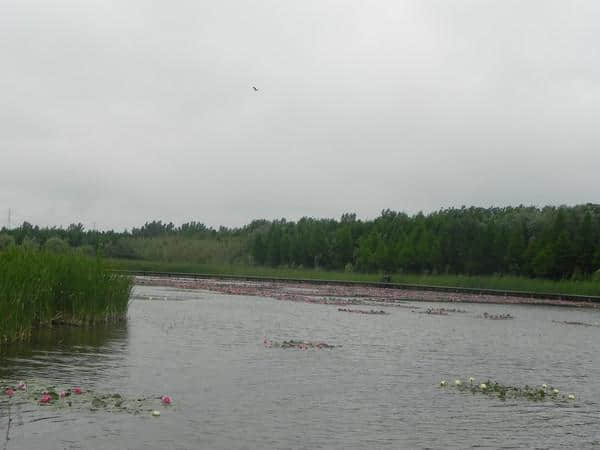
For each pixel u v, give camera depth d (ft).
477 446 37.68
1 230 339.16
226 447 34.96
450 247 301.22
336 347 73.97
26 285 68.39
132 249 391.04
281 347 71.72
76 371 52.60
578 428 42.37
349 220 438.40
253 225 491.72
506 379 58.80
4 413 38.91
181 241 420.36
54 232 385.29
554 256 259.80
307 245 365.61
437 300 177.27
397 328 98.07
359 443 37.01
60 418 38.40
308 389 50.11
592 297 196.85
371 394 49.55
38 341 67.62
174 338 75.31
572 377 61.31
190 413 41.16
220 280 255.09
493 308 155.84
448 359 69.05
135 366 55.83
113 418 39.01
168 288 184.65
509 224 333.62
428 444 37.60
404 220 385.09
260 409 43.24
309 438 37.45
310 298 163.02
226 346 70.69
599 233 270.05
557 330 106.32
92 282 82.43
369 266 320.09
